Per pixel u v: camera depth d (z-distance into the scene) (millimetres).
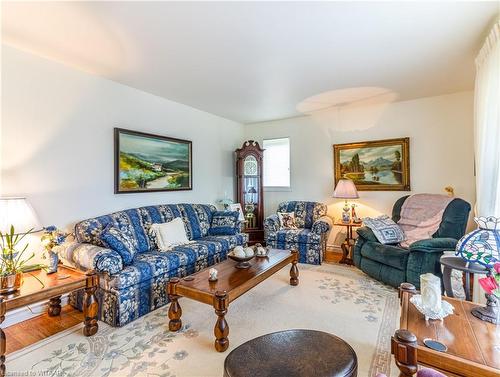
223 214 4062
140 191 3469
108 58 2629
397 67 2904
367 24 2098
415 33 2234
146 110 3594
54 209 2660
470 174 3697
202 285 2113
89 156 2953
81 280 2078
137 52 2510
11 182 2383
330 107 4414
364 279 3289
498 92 2088
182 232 3393
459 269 1984
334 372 1134
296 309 2508
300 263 3994
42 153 2580
